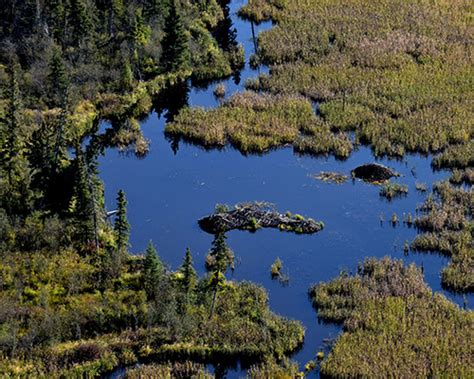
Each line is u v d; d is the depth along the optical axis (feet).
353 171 311.06
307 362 213.46
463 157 312.71
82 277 242.58
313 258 260.83
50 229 261.44
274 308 236.84
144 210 290.97
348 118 346.54
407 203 290.15
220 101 378.53
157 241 271.69
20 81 362.53
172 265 257.75
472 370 201.26
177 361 213.05
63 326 221.87
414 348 212.43
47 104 358.43
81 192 260.62
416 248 262.88
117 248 254.68
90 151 295.48
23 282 241.14
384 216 282.56
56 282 241.96
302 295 242.78
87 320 224.94
